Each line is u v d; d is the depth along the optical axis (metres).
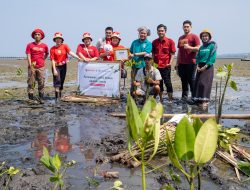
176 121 5.34
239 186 4.07
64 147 5.79
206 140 1.40
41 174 4.39
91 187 4.01
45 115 8.76
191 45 10.62
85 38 11.21
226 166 4.73
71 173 4.48
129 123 1.45
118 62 10.84
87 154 5.36
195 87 9.71
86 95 11.20
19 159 5.11
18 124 7.68
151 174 4.41
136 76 9.84
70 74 25.55
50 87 16.45
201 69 9.50
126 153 4.93
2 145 5.95
